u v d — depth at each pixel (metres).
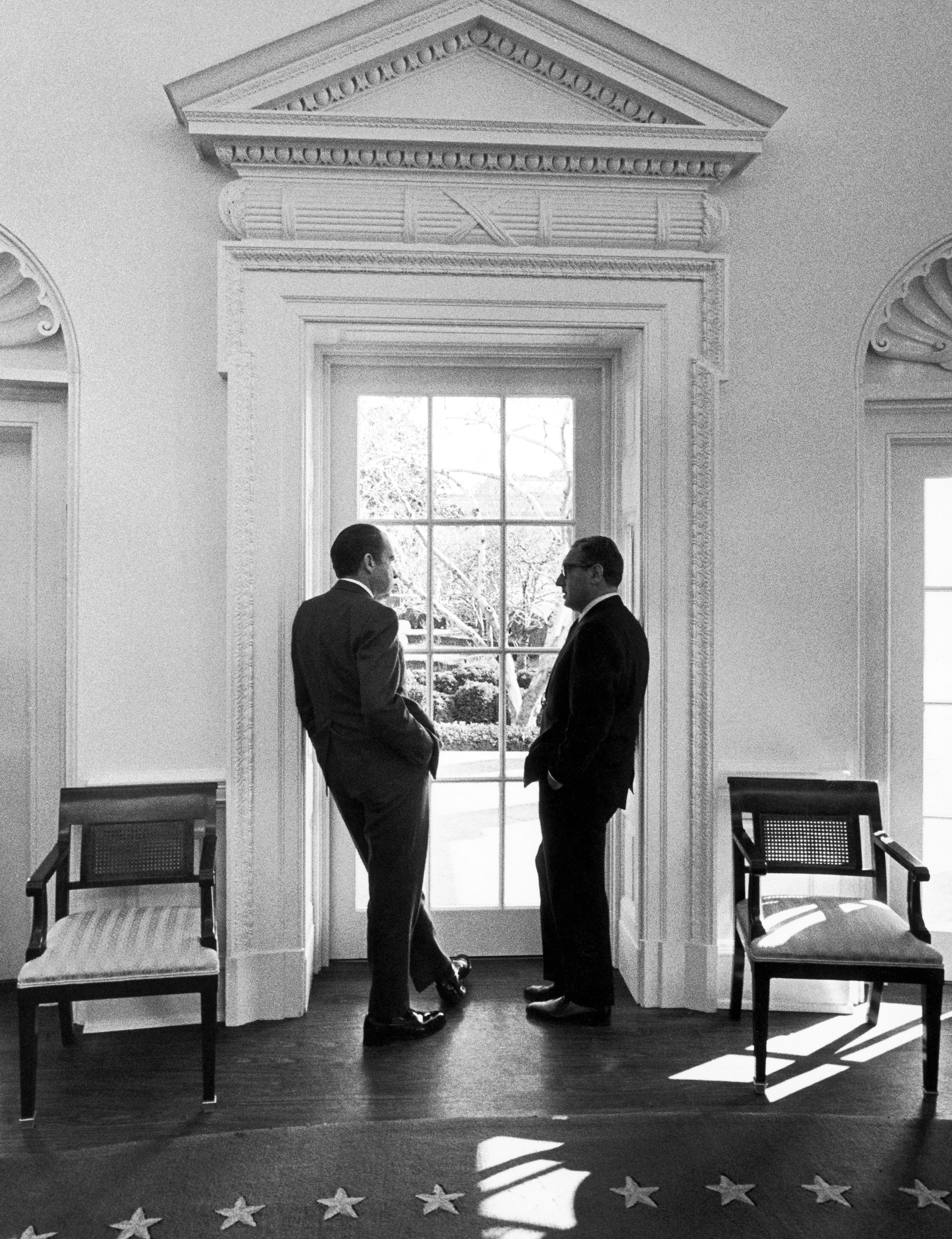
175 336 3.18
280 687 3.17
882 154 3.33
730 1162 2.36
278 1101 2.65
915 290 3.38
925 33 3.34
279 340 3.17
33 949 2.57
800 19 3.35
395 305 3.21
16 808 3.48
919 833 3.57
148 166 3.16
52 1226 2.11
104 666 3.17
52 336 3.22
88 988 2.52
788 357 3.32
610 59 3.15
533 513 3.67
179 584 3.20
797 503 3.33
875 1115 2.58
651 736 3.29
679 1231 2.11
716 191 3.31
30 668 3.40
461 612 3.66
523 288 3.23
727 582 3.32
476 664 3.67
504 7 3.11
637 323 3.27
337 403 3.60
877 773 3.52
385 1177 2.29
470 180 3.20
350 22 3.06
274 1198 2.21
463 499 3.66
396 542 3.65
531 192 3.21
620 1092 2.71
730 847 3.31
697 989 3.27
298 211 3.13
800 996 3.27
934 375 3.42
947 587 3.56
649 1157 2.38
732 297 3.31
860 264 3.33
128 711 3.18
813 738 3.34
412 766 2.94
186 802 3.02
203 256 3.19
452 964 3.45
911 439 3.48
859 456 3.34
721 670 3.32
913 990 3.47
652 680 3.29
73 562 3.16
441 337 3.33
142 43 3.16
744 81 3.34
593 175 3.22
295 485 3.20
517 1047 2.98
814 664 3.34
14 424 3.34
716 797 3.28
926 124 3.33
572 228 3.22
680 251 3.25
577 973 3.10
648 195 3.24
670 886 3.29
